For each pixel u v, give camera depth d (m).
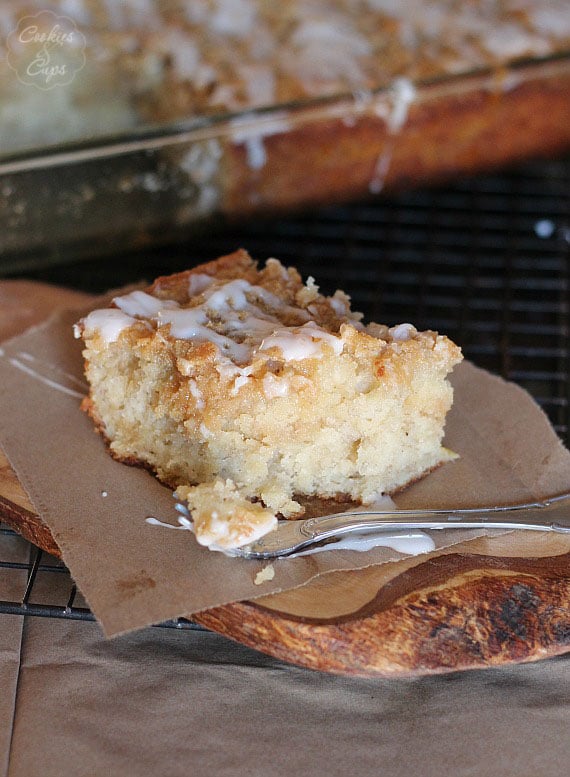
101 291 0.59
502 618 0.43
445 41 0.62
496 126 0.60
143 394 0.47
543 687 0.44
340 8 0.63
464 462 0.48
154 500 0.46
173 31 0.61
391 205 0.64
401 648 0.42
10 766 0.42
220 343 0.46
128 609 0.43
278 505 0.46
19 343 0.51
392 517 0.45
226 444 0.46
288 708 0.43
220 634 0.45
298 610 0.43
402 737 0.43
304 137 0.58
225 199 0.59
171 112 0.58
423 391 0.47
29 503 0.46
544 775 0.42
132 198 0.57
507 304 0.58
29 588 0.45
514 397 0.50
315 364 0.45
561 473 0.47
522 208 0.64
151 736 0.43
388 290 0.59
